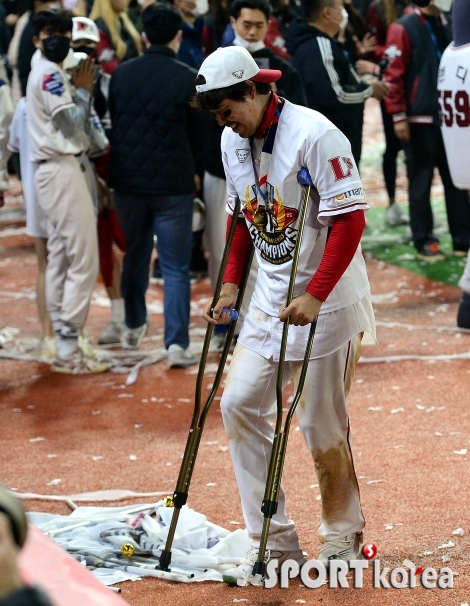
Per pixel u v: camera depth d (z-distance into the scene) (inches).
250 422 337.7
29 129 592.1
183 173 601.6
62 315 614.5
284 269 327.3
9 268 924.6
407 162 844.6
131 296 656.4
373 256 879.7
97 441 504.1
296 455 465.1
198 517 391.5
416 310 722.2
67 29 581.6
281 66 603.5
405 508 403.2
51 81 577.0
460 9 613.6
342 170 305.9
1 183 630.5
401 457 457.4
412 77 809.5
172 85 589.9
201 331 701.9
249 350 338.3
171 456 477.7
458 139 628.7
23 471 467.5
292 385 560.4
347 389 338.3
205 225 632.4
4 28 1120.2
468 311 660.7
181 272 621.0
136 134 598.2
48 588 178.1
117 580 349.4
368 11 916.0
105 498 429.7
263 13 596.7
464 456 454.3
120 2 783.1
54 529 393.4
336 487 342.6
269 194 319.0
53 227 606.2
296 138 308.2
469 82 607.8
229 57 302.0
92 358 641.6
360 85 734.5
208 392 575.2
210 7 845.8
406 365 595.2
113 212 633.6
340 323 326.6
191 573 351.9
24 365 647.8
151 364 637.3
